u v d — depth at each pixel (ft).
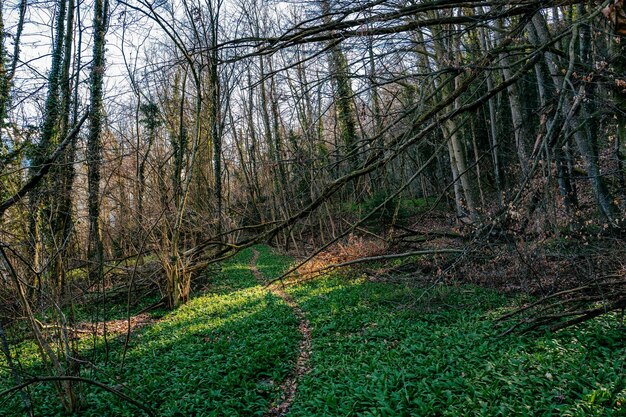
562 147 20.16
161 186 51.24
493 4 17.40
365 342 31.63
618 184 33.09
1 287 26.63
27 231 24.59
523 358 23.24
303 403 23.08
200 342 36.09
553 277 32.76
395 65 19.83
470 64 18.90
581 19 15.33
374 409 20.10
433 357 25.81
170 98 58.29
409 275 49.42
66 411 24.27
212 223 62.28
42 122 29.96
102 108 38.60
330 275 60.95
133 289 57.11
